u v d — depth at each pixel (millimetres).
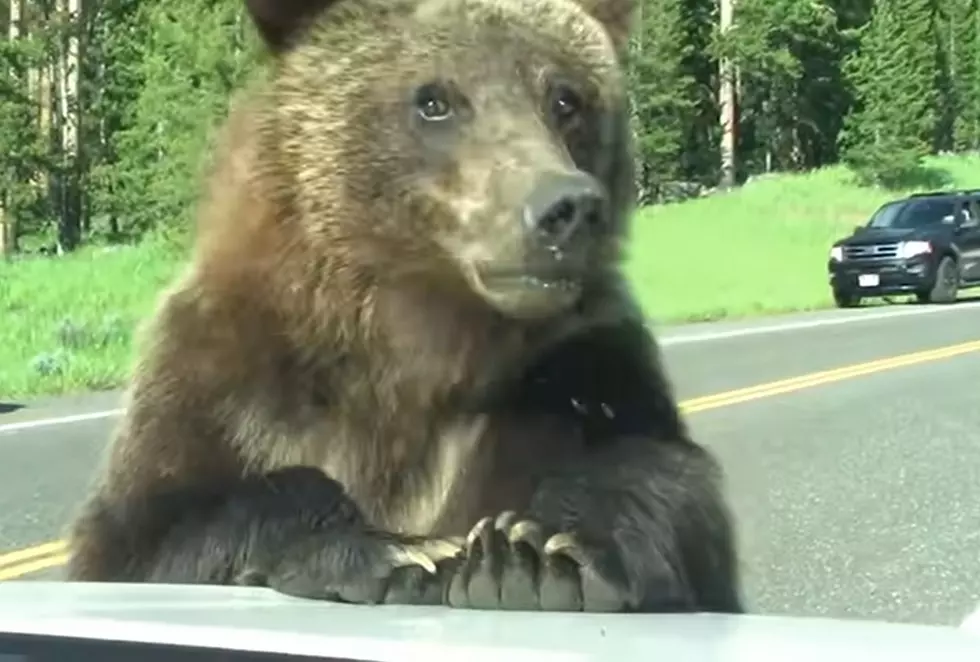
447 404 5320
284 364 5148
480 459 5262
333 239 5285
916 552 10719
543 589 4246
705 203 70188
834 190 79188
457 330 5246
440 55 5512
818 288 44125
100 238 66312
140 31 68938
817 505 12305
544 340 5164
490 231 5082
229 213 5418
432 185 5277
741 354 24438
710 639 2850
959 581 9922
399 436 5320
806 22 91500
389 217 5254
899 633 3002
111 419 17250
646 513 4570
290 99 5574
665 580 4426
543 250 4945
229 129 5656
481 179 5176
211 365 5047
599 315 5164
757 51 89812
